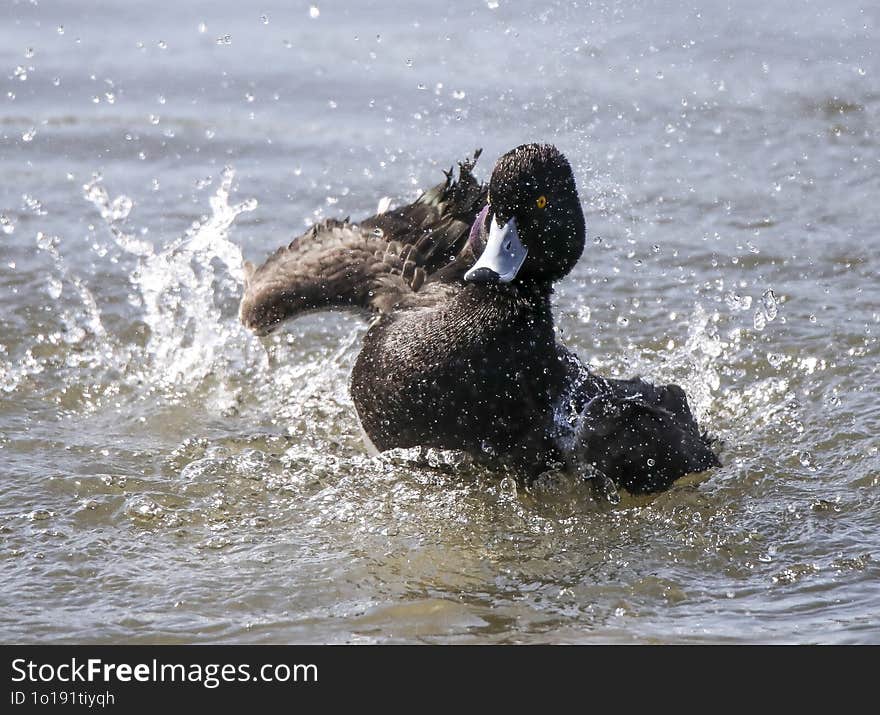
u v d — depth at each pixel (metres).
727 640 9.88
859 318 16.14
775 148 21.14
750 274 17.45
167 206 19.56
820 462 13.05
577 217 11.45
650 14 25.73
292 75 23.56
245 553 11.20
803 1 26.14
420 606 10.37
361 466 12.92
